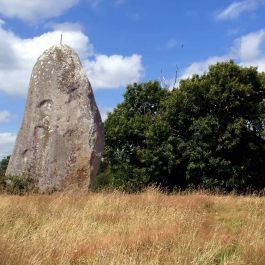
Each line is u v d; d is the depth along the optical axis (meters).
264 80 30.47
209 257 7.75
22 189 16.56
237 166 29.16
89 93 17.97
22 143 17.92
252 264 7.72
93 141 17.59
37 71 18.30
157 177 32.00
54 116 17.72
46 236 8.37
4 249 6.89
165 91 38.38
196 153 29.56
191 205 13.26
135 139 35.03
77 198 13.72
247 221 11.21
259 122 29.84
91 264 7.13
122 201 13.02
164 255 7.67
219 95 29.19
